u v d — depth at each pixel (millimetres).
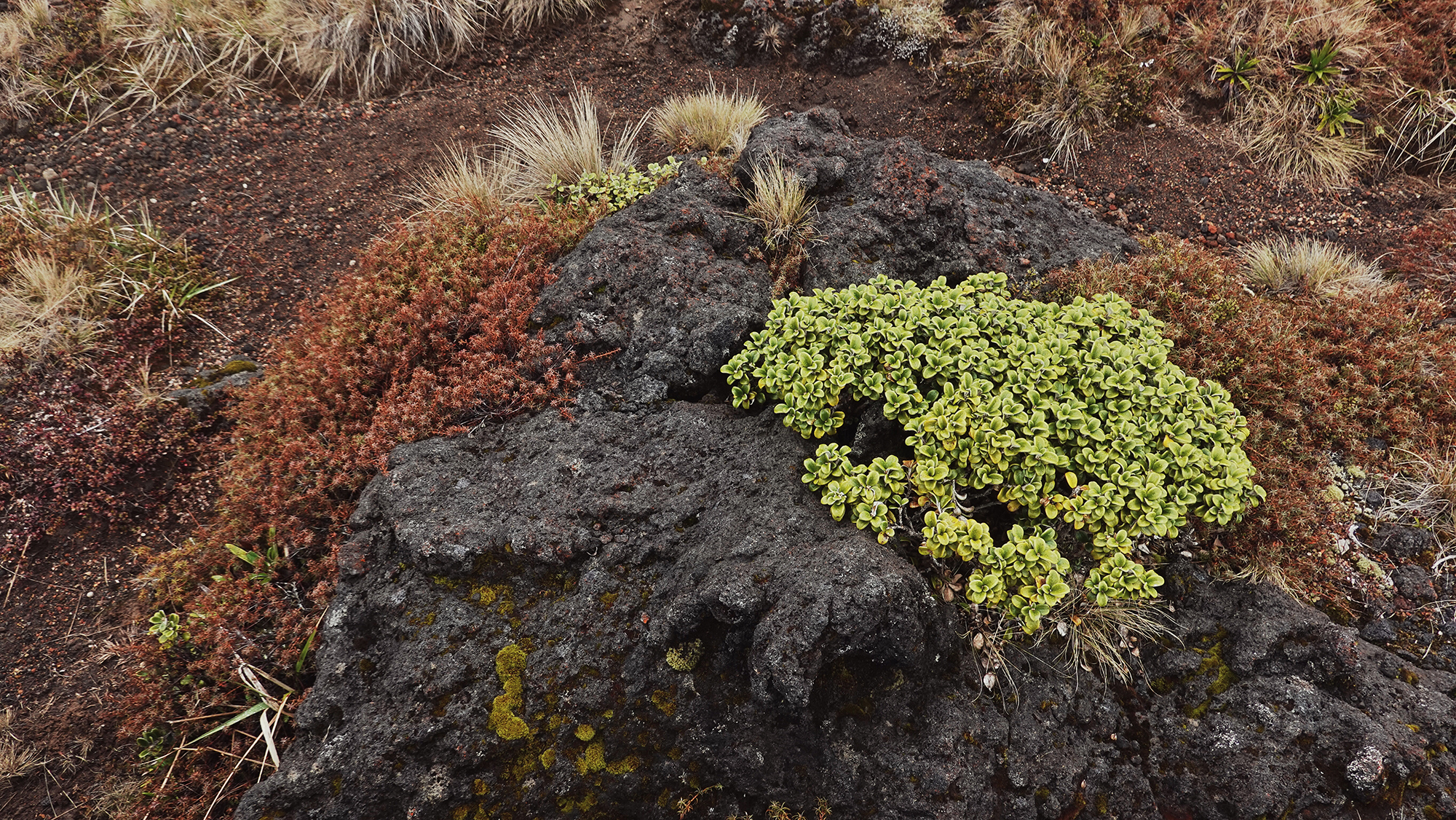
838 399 1242
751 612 1116
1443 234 1644
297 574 1312
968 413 1187
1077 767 1126
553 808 1125
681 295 1394
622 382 1355
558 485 1254
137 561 1432
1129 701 1173
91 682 1340
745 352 1301
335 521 1315
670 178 1624
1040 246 1544
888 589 1093
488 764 1132
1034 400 1202
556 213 1608
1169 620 1203
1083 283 1450
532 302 1430
